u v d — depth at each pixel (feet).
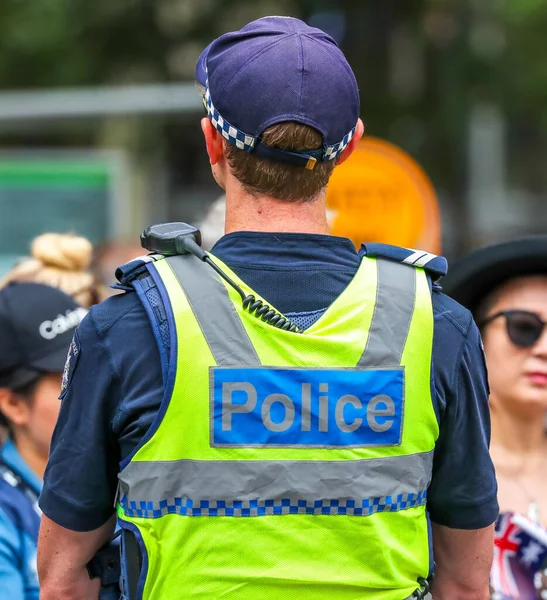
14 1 139.54
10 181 80.18
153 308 17.31
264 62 17.62
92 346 17.61
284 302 17.79
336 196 43.88
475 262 26.27
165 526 17.15
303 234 18.12
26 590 23.68
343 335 17.53
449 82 139.95
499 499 26.45
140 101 85.81
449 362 18.12
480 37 140.67
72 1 139.74
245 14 147.43
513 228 216.95
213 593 16.98
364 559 17.34
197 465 16.99
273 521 17.07
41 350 25.18
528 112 146.51
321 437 17.22
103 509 18.16
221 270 17.47
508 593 25.07
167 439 17.04
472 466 18.66
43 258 32.27
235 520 17.01
